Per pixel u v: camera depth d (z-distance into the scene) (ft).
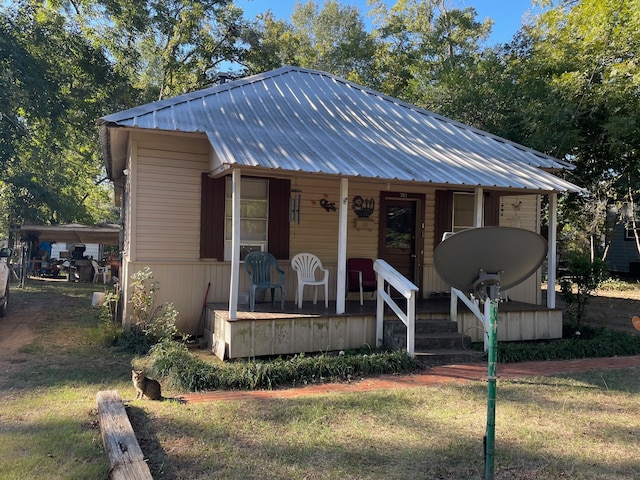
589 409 17.35
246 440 13.83
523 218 37.78
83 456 12.57
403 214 35.04
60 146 68.59
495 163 30.32
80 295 48.96
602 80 38.17
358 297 32.91
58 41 55.72
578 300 32.37
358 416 16.02
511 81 47.44
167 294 27.63
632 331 34.65
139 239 27.02
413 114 36.86
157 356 20.92
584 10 40.29
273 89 34.73
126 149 30.60
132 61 65.67
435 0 93.61
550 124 38.96
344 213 25.09
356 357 21.84
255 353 23.09
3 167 54.19
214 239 28.66
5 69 47.80
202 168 28.32
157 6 72.84
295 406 16.69
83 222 82.69
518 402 17.95
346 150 27.20
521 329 28.73
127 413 15.47
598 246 77.10
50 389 18.33
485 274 11.82
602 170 45.88
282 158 23.65
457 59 72.74
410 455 13.14
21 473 11.55
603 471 12.53
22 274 55.52
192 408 16.28
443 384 20.10
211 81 82.69
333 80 38.70
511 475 12.19
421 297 34.65
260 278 26.45
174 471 11.91
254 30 81.71
